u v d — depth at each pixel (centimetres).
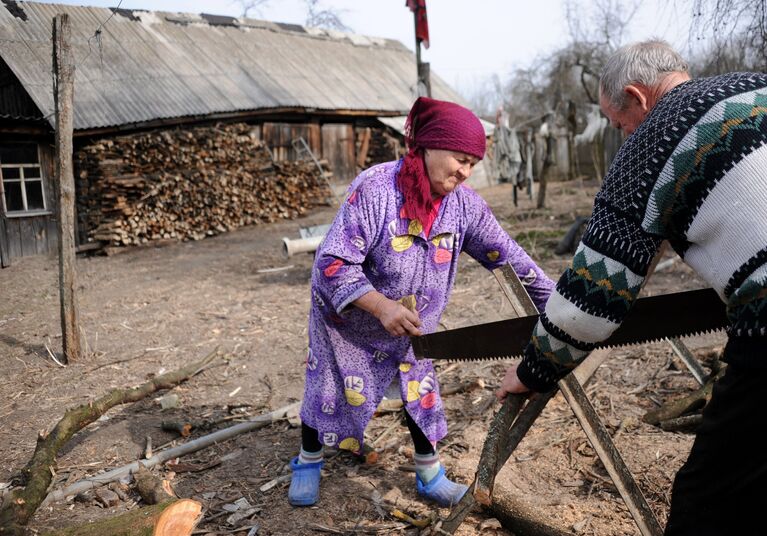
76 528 214
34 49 1103
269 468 313
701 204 145
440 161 219
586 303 155
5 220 1024
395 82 1973
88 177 1148
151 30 1465
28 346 548
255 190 1411
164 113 1255
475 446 321
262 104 1452
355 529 258
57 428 319
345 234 228
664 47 171
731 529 154
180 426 352
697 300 181
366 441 332
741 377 146
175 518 215
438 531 221
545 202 1469
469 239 243
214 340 544
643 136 152
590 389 379
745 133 141
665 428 321
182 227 1230
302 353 497
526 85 2800
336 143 1683
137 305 691
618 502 265
